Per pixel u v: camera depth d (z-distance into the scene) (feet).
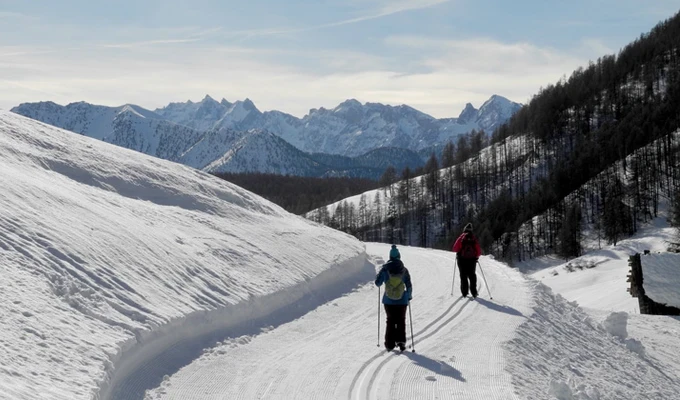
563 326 48.73
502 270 68.23
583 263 252.83
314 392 27.94
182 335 34.40
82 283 33.35
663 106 473.67
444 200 466.70
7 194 41.19
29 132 68.95
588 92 572.92
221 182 89.51
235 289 43.83
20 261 32.30
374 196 522.88
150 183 70.33
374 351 35.68
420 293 54.85
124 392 26.27
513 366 32.89
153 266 41.09
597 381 38.29
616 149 407.03
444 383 29.27
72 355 25.53
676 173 353.51
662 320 70.64
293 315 45.19
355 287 59.36
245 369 31.68
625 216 307.78
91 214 46.50
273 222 75.15
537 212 379.35
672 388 45.11
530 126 559.79
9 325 25.43
